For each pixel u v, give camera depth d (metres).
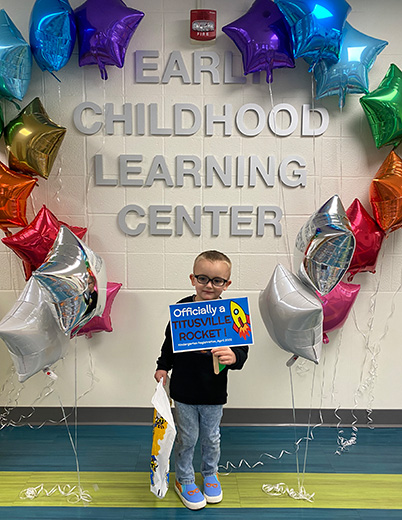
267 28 1.98
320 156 2.23
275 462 2.05
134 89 2.18
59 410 2.38
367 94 2.06
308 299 1.67
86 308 1.67
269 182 2.23
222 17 2.14
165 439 1.60
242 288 2.31
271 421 2.39
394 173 2.06
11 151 2.03
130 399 2.37
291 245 2.28
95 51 1.97
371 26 2.17
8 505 1.74
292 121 2.19
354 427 2.37
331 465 2.04
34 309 1.62
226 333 1.68
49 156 2.03
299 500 1.79
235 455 2.10
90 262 1.70
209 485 1.81
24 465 2.00
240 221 2.25
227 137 2.21
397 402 2.40
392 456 2.12
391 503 1.78
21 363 1.61
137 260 2.29
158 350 2.34
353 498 1.81
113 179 2.23
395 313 2.34
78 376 2.35
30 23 1.98
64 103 2.19
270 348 2.34
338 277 1.75
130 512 1.71
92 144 2.21
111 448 2.14
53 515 1.70
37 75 2.18
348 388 2.38
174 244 2.28
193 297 1.84
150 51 2.15
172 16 2.14
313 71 2.13
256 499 1.80
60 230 1.71
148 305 2.31
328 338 2.32
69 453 2.10
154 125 2.19
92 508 1.73
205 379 1.72
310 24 1.85
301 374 2.36
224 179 2.22
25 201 2.03
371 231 2.12
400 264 2.31
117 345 2.33
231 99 2.19
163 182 2.24
